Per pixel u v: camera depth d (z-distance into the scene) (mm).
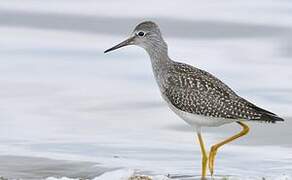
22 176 15211
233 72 21484
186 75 14727
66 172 15523
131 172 15039
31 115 18766
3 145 17000
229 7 27531
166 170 15656
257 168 15883
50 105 19469
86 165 15945
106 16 26391
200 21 25859
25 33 24703
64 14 26547
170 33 24859
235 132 18141
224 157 16609
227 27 25375
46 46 23594
